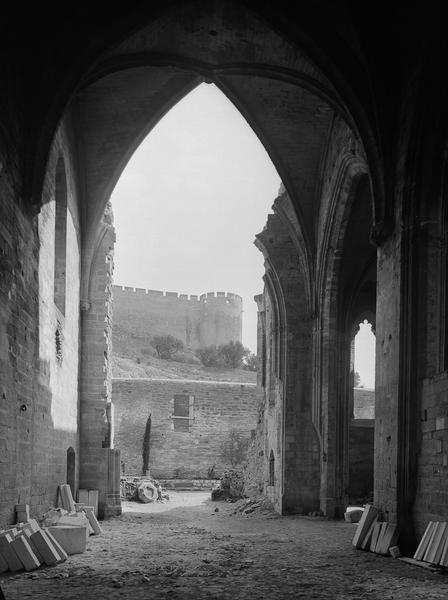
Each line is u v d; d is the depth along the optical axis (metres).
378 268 13.88
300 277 20.83
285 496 19.84
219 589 8.54
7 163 10.76
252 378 75.94
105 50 12.86
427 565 10.27
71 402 17.30
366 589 8.58
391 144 13.30
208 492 36.31
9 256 10.73
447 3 11.58
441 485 10.84
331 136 18.22
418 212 12.43
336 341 19.31
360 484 24.00
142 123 17.97
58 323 15.25
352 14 13.10
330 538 14.25
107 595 8.07
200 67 15.77
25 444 11.77
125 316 81.00
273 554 11.75
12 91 11.09
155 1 12.96
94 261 19.52
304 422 20.14
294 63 15.28
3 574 9.41
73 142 17.42
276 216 21.22
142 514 20.55
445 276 12.33
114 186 18.88
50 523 12.80
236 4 13.72
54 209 14.87
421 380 12.04
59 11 12.53
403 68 13.23
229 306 84.88
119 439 40.97
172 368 74.75
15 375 11.06
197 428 42.25
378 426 13.38
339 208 17.92
